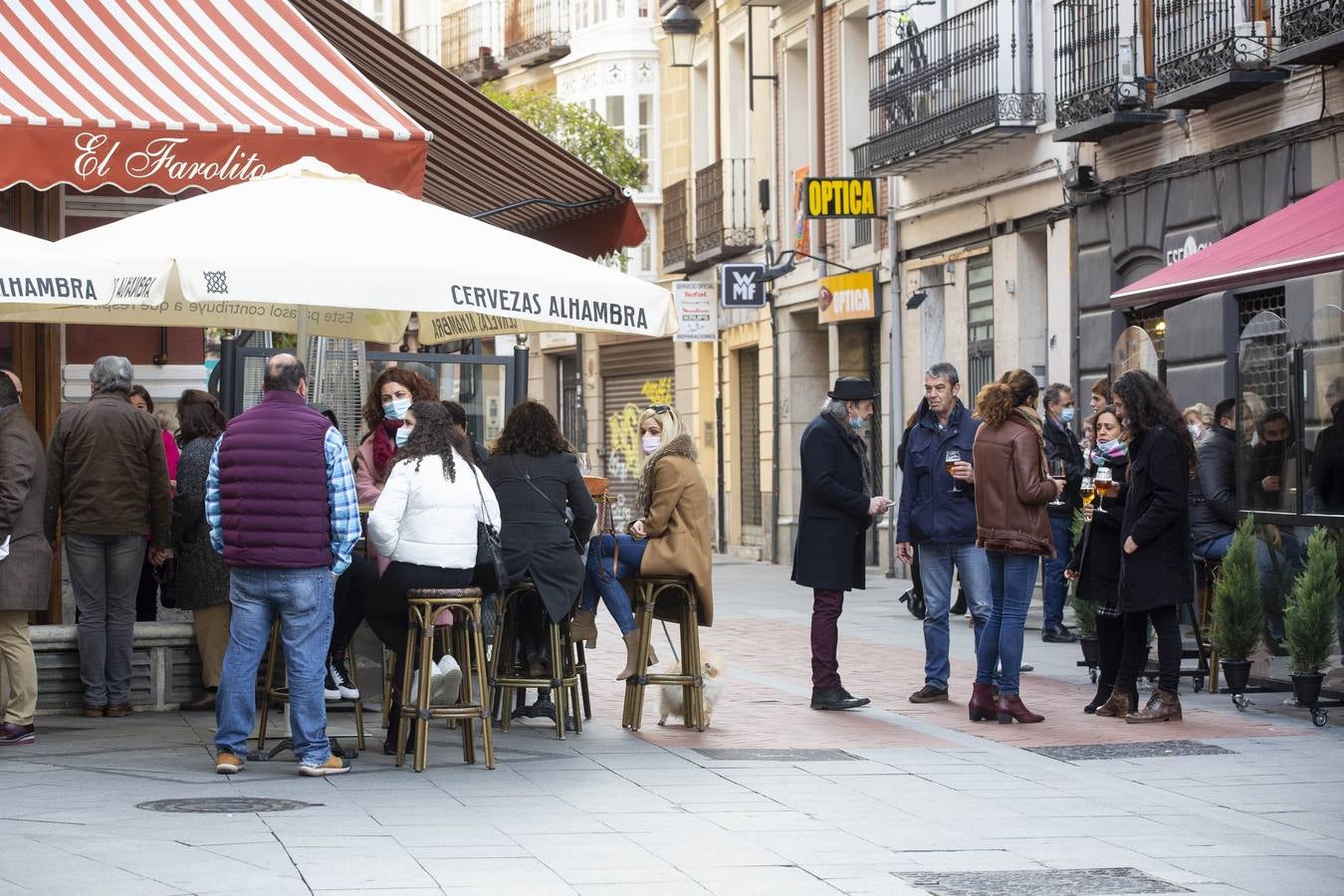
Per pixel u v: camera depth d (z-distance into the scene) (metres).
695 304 33.34
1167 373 14.62
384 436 10.88
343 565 9.32
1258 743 10.60
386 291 9.56
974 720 11.62
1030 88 22.81
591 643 11.52
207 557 11.69
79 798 8.61
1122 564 11.42
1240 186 18.33
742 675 14.44
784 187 32.59
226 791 8.84
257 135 11.95
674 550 11.15
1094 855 7.52
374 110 12.73
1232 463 12.89
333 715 11.84
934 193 25.75
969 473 12.16
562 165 15.03
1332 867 7.33
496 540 9.80
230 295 9.35
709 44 36.41
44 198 14.18
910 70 25.75
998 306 23.95
